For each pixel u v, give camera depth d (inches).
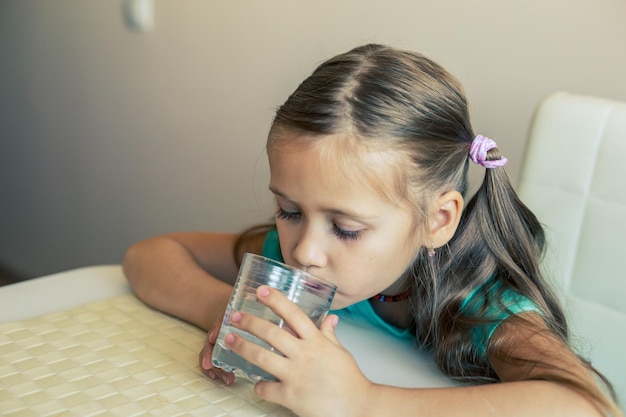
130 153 83.2
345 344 36.8
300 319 28.4
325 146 31.8
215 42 70.9
